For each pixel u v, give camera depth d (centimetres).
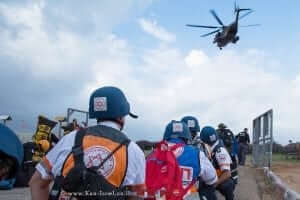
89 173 338
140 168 360
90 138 355
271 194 1509
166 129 577
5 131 338
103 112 368
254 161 2709
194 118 691
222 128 1180
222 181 770
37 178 361
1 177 341
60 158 353
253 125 2872
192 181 548
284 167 2584
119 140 358
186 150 556
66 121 1784
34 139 1505
